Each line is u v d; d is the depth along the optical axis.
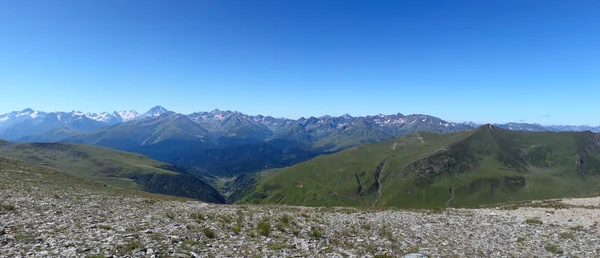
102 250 15.20
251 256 17.59
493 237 27.78
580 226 31.59
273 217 32.59
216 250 18.06
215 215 31.72
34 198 33.16
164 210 35.91
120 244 16.45
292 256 18.39
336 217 36.66
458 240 26.20
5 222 19.70
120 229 20.88
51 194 38.78
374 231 28.52
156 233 20.33
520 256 21.45
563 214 39.41
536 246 24.52
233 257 17.12
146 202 45.16
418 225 33.09
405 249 22.14
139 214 30.00
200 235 21.44
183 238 19.67
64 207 29.70
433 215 41.06
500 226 33.12
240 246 19.61
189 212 34.62
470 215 41.25
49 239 16.58
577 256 21.55
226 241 20.58
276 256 18.06
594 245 24.80
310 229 27.48
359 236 25.91
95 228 20.56
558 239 26.94
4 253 13.58
